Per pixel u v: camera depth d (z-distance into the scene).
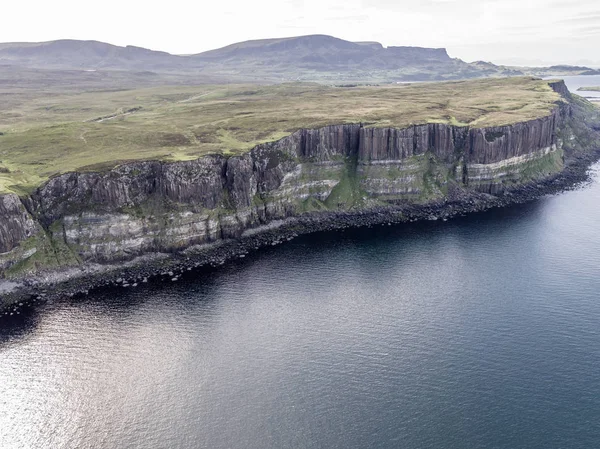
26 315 103.50
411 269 126.12
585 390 77.62
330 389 79.88
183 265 128.62
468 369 83.81
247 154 151.75
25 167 138.75
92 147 156.62
